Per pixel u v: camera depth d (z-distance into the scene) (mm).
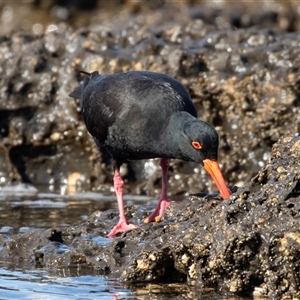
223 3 28000
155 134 11391
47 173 16859
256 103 15578
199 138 10781
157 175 15781
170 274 9727
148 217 11578
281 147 9969
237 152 15711
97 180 16438
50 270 10180
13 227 12273
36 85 16828
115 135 11859
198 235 9359
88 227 11289
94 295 9078
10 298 8938
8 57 17250
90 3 29344
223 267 9125
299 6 27469
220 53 16219
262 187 9391
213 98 15805
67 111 16484
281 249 8711
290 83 15336
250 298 8945
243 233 8922
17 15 29594
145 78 11891
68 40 17391
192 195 11188
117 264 10031
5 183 16891
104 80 12320
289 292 8773
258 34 16672
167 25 17984
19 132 16688
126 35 17469
